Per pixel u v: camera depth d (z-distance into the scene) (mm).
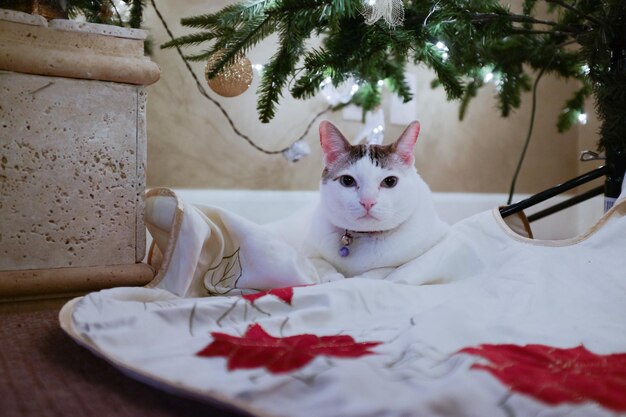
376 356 670
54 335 833
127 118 1148
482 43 1434
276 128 2051
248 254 1090
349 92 1831
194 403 584
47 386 624
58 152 1084
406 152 1186
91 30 1108
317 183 2156
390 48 1361
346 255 1201
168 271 1046
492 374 581
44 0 1145
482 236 1168
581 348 700
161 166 1852
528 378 580
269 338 767
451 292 1031
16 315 980
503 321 820
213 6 1896
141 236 1176
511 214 1212
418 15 1273
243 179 2004
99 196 1127
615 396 540
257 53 1976
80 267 1108
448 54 1388
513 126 2662
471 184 2566
